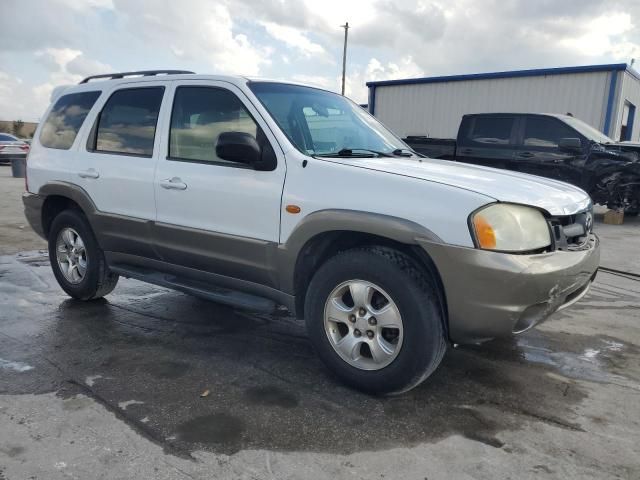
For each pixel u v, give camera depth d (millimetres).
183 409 2980
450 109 18812
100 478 2365
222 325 4359
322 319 3250
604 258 7230
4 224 9102
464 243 2736
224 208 3562
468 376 3480
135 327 4281
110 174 4273
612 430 2850
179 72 4211
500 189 2961
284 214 3281
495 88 17547
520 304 2756
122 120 4352
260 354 3779
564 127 10133
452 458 2562
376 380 3072
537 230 2906
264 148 3420
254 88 3678
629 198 10430
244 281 3635
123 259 4414
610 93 15289
